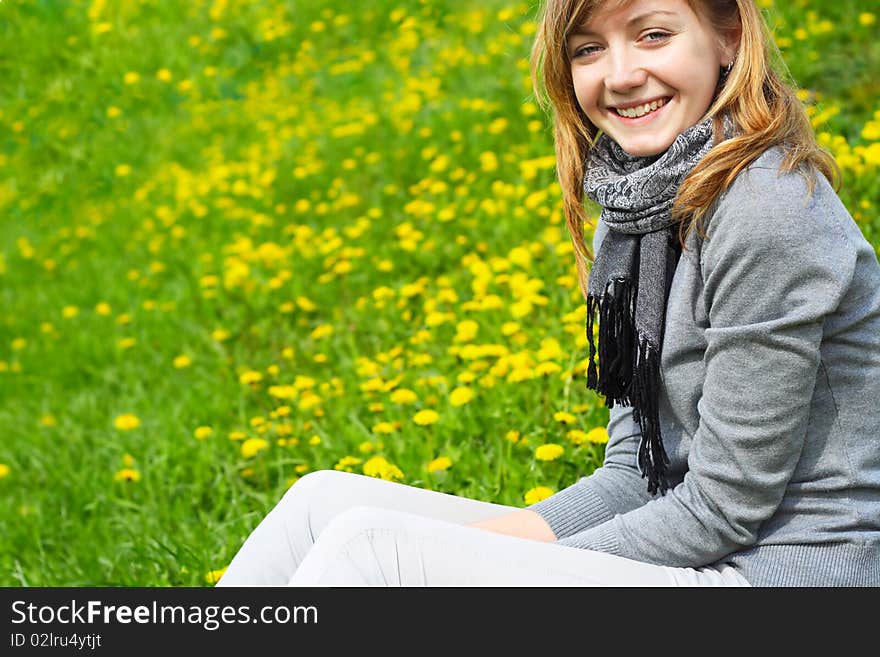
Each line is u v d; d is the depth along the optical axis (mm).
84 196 11914
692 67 2838
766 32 2816
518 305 5625
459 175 8297
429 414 4980
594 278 3021
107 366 8469
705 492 2684
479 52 10711
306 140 10578
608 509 3158
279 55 13000
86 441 7305
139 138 12531
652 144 2896
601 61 2939
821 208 2572
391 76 11344
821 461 2664
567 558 2721
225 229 9961
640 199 2838
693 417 2834
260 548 3189
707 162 2674
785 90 2797
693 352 2779
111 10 14312
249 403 6898
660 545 2758
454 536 2697
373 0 13062
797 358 2545
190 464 6129
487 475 4801
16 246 11227
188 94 13023
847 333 2635
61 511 6227
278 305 8047
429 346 6289
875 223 5777
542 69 3283
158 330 8570
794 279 2525
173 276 9531
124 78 13352
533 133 8516
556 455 4488
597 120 3023
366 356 6855
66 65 13953
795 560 2672
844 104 7832
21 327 9648
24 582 5363
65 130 12820
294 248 8656
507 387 5340
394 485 3260
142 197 11250
